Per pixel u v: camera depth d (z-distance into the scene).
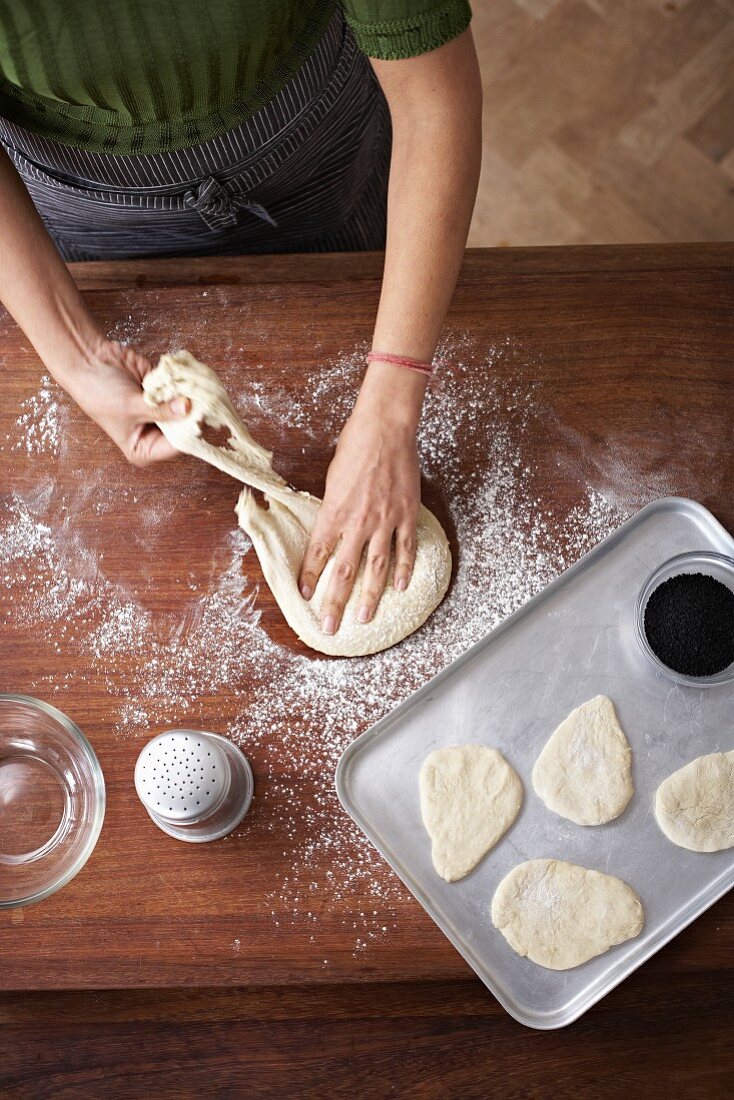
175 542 0.96
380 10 0.69
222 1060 0.90
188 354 0.83
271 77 0.86
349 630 0.91
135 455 0.94
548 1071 0.88
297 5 0.81
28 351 1.01
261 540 0.92
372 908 0.86
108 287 1.02
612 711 0.90
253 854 0.88
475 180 0.81
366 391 0.87
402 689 0.92
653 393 0.97
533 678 0.91
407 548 0.91
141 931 0.87
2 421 1.00
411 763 0.90
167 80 0.79
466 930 0.86
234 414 0.85
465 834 0.87
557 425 0.97
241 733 0.91
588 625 0.92
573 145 1.76
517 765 0.89
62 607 0.95
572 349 0.98
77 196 0.95
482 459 0.97
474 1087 0.88
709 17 1.77
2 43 0.74
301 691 0.92
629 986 0.87
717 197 1.73
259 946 0.86
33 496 0.98
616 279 0.99
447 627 0.93
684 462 0.96
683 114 1.75
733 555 0.93
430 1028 0.89
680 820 0.87
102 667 0.93
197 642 0.93
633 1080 0.87
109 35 0.74
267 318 1.00
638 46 1.77
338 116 0.96
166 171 0.91
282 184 0.99
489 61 1.80
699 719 0.90
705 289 0.99
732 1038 0.87
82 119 0.84
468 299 1.00
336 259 1.02
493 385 0.98
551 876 0.86
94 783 0.85
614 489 0.96
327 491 0.90
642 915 0.85
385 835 0.88
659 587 0.91
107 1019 0.91
